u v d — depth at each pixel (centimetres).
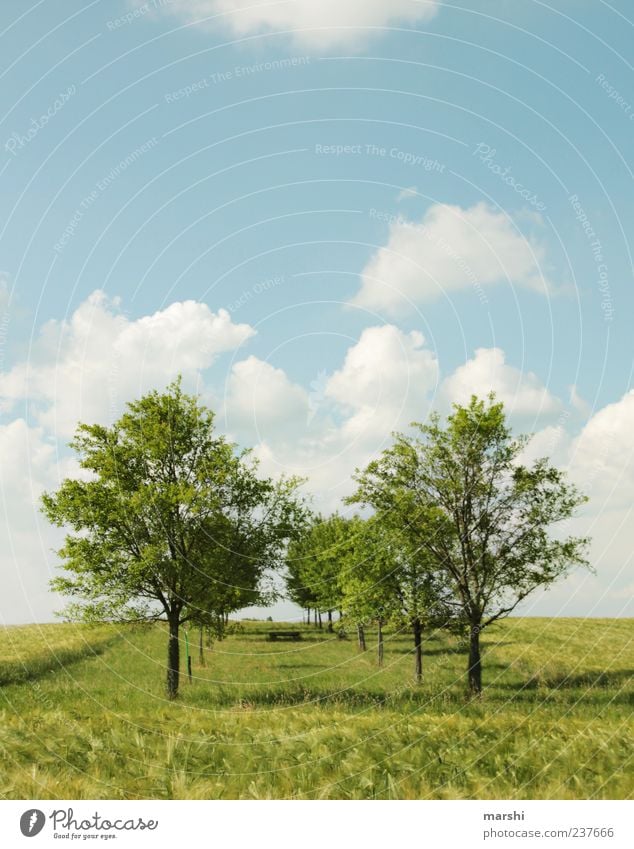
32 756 924
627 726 1220
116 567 1925
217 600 2000
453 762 946
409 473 2111
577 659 3222
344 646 3909
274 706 1820
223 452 2053
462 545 2048
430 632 2658
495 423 2030
